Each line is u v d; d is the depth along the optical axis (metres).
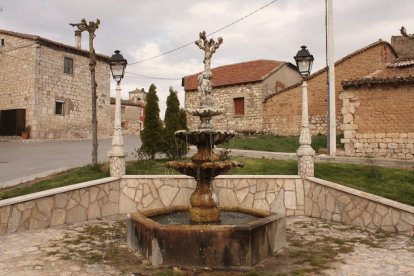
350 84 13.84
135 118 43.00
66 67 27.78
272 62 27.45
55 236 5.80
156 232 4.64
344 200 6.91
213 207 5.58
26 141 23.64
